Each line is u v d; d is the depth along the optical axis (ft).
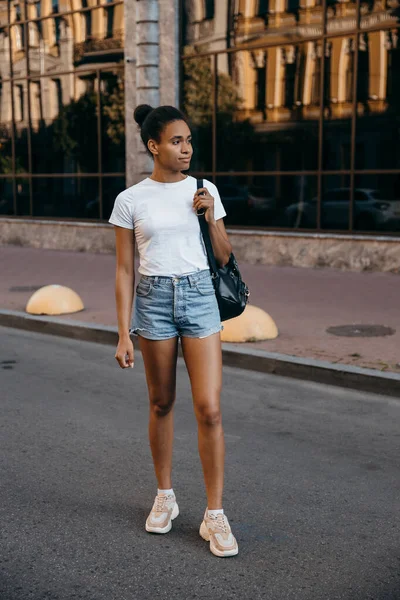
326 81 43.78
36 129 60.54
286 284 38.06
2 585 10.32
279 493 13.55
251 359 22.68
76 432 16.99
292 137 45.65
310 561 11.02
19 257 52.70
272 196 46.93
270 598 9.96
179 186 11.07
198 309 11.03
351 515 12.64
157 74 50.96
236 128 48.29
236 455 15.49
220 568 10.78
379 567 10.85
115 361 24.18
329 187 44.32
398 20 40.34
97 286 38.11
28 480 14.16
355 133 42.78
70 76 57.26
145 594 10.08
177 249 10.97
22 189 61.98
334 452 15.70
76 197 57.88
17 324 29.96
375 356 22.44
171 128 10.75
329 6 43.14
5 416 18.20
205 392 11.07
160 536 11.81
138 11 50.57
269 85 46.34
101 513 12.69
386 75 41.27
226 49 47.98
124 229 11.21
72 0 56.24
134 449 15.88
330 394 20.13
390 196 41.81
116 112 54.24
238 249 47.78
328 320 28.45
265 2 45.85
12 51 61.77
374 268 41.93
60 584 10.35
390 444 16.21
